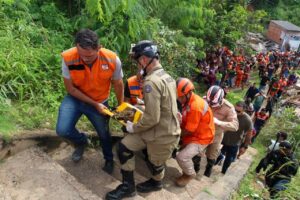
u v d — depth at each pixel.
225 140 5.23
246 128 5.26
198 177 4.70
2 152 3.02
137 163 4.35
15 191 2.69
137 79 3.81
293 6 45.16
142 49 2.73
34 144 3.34
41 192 2.74
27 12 5.08
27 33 4.80
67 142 3.72
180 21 8.71
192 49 9.85
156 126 2.92
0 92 3.71
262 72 20.14
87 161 3.66
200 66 15.02
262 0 42.41
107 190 3.25
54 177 2.94
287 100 16.44
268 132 10.91
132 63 5.92
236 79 17.69
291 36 34.53
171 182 4.21
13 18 4.96
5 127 3.20
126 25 5.74
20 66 4.09
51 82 4.44
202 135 3.90
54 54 4.75
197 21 9.87
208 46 16.78
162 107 2.82
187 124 3.79
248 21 23.25
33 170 2.97
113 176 3.62
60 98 4.41
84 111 3.21
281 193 4.59
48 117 3.83
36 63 4.45
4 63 4.04
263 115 9.96
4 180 2.78
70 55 2.85
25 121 3.51
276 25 35.78
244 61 18.67
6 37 4.39
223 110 4.67
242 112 5.24
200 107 3.78
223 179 4.97
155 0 7.11
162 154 3.08
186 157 3.87
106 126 3.38
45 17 5.45
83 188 2.90
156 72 2.79
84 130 4.07
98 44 2.65
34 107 3.88
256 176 6.32
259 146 10.02
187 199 3.90
